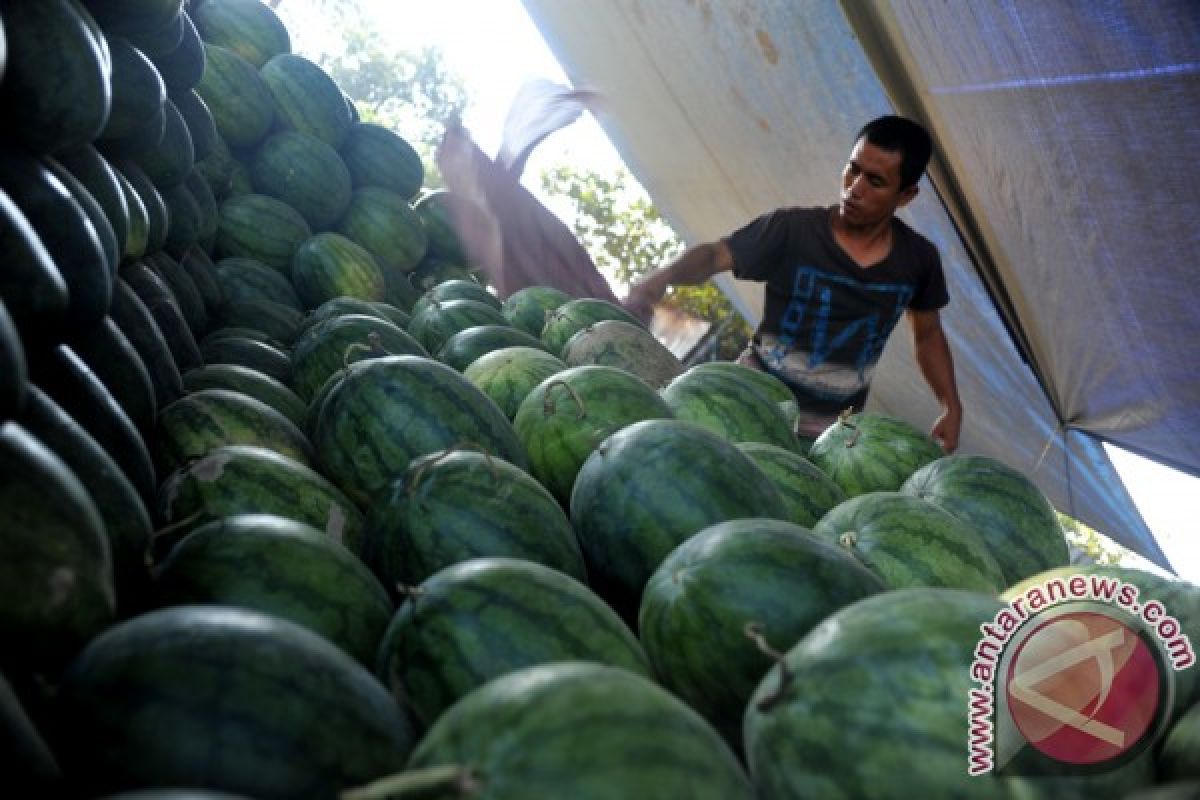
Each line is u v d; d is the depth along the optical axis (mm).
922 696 1567
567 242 6707
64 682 1581
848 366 6082
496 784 1422
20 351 1625
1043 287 6438
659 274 5984
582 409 3004
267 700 1558
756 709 1699
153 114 3104
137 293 3178
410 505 2428
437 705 1907
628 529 2465
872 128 5387
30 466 1588
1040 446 8789
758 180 7977
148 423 2697
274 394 3373
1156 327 5836
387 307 4867
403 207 6129
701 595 2020
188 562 2084
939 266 6086
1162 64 4031
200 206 4453
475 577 2023
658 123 8219
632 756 1428
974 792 1514
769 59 6387
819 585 2010
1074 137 4836
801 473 2980
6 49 2117
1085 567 2303
